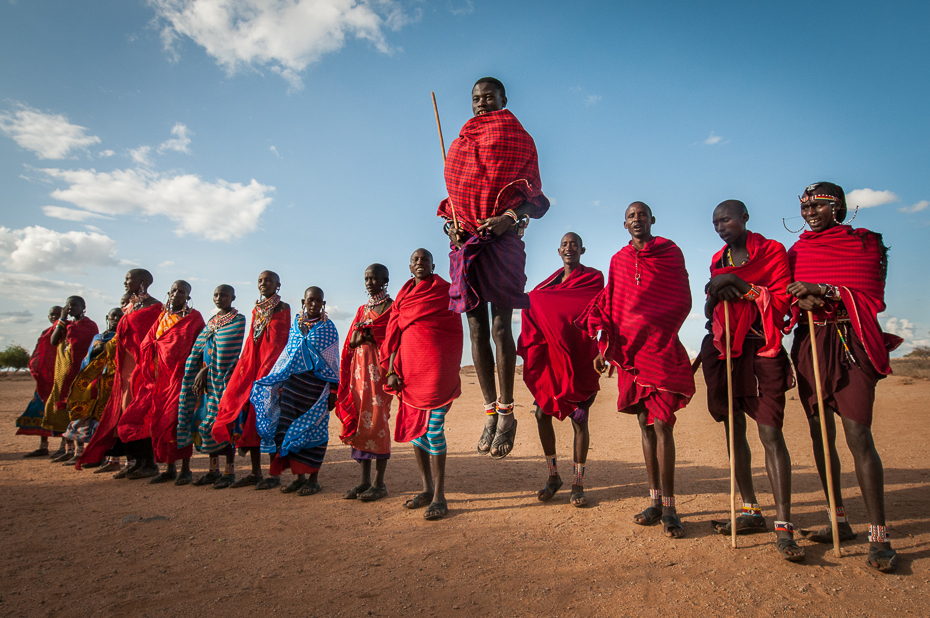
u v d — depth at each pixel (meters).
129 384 8.09
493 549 4.39
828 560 4.02
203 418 7.31
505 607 3.30
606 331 5.15
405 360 5.91
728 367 4.44
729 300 4.59
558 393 5.89
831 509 4.16
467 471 7.80
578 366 5.96
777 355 4.42
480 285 3.47
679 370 4.86
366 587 3.64
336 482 7.39
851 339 4.16
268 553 4.36
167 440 7.36
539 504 5.90
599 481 6.96
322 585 3.68
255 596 3.51
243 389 7.20
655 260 5.04
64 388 9.49
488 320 3.68
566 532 4.85
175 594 3.55
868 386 4.06
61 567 4.05
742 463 4.80
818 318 4.34
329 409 7.05
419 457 5.97
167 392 7.53
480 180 3.47
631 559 4.10
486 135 3.51
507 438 3.50
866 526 4.77
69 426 9.08
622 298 5.10
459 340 5.96
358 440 6.40
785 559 4.02
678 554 4.20
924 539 4.37
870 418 4.04
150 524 5.22
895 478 6.43
